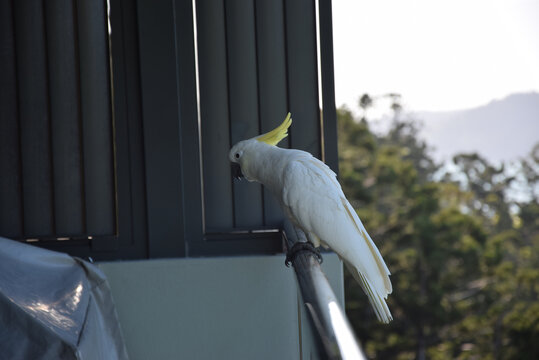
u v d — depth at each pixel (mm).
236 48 5137
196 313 4793
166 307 4793
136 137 4918
